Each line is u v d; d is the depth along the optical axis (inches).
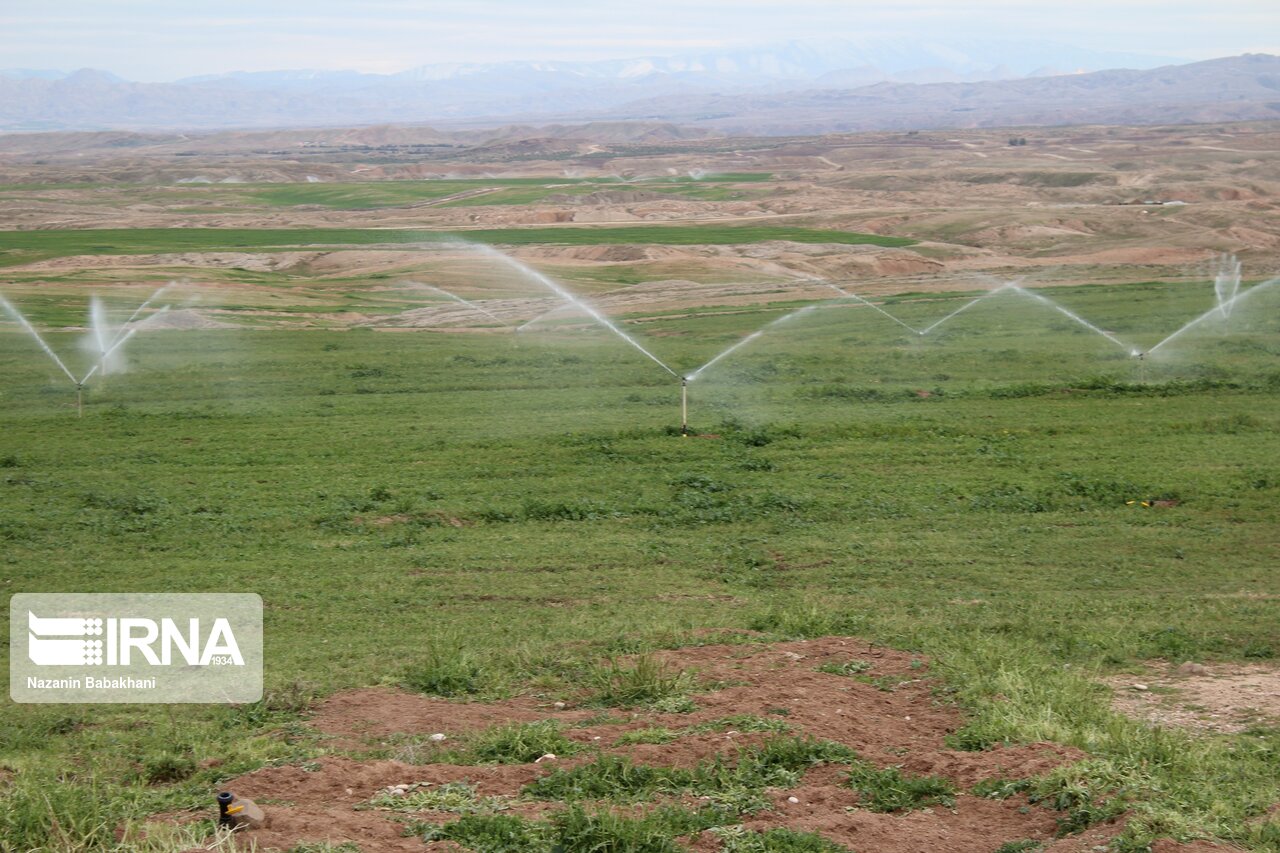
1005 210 4443.9
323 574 785.6
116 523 900.6
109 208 5816.9
